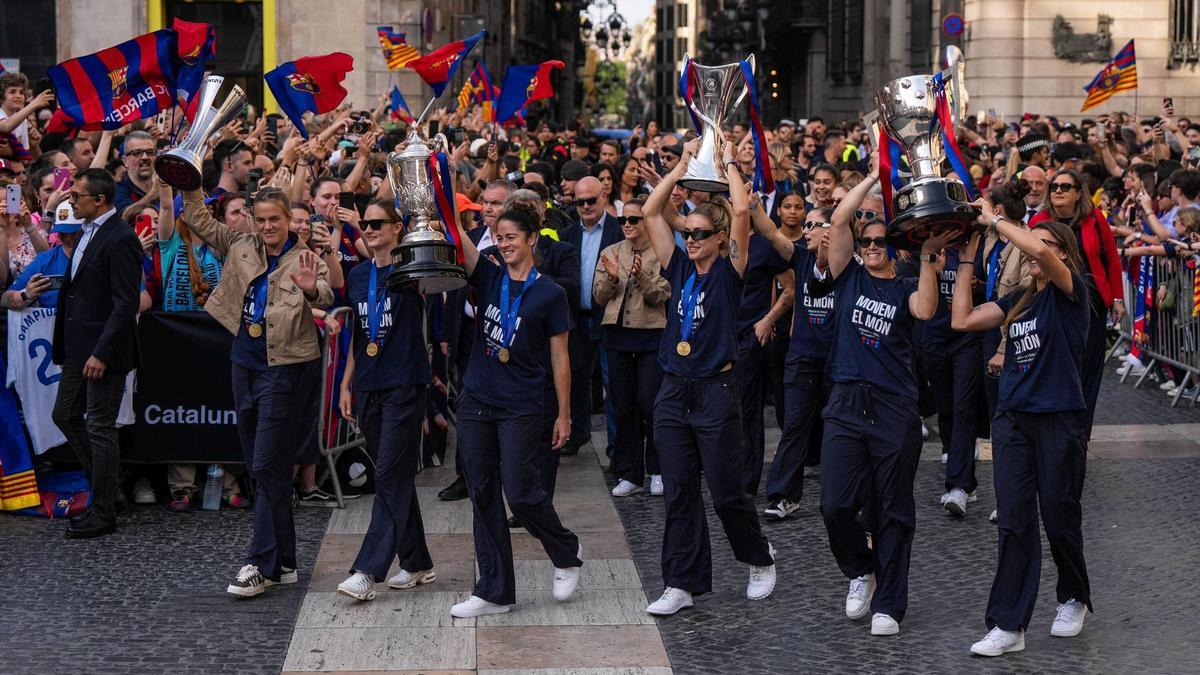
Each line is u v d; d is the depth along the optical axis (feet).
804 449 30.09
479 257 23.71
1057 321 21.81
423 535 25.26
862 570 23.72
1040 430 21.98
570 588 24.44
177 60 32.76
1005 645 21.86
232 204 30.48
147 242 30.78
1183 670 21.29
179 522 29.68
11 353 30.17
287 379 24.90
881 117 21.80
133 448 30.48
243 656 21.89
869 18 136.98
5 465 30.04
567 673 21.24
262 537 24.77
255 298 25.04
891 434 22.79
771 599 24.70
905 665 21.53
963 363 29.86
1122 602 24.47
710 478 23.43
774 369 33.65
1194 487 32.32
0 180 30.45
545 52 193.16
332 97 35.96
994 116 85.10
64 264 30.35
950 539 28.45
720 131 24.04
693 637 22.79
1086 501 31.24
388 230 24.03
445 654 21.98
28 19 85.97
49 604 24.27
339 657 21.83
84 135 37.50
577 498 31.73
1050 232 22.03
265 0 87.20
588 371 34.83
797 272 29.55
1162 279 43.04
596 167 40.27
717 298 23.18
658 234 23.85
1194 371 41.29
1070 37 102.32
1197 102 103.09
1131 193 48.80
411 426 24.38
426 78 24.53
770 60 175.11
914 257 24.12
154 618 23.62
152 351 30.40
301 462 29.76
